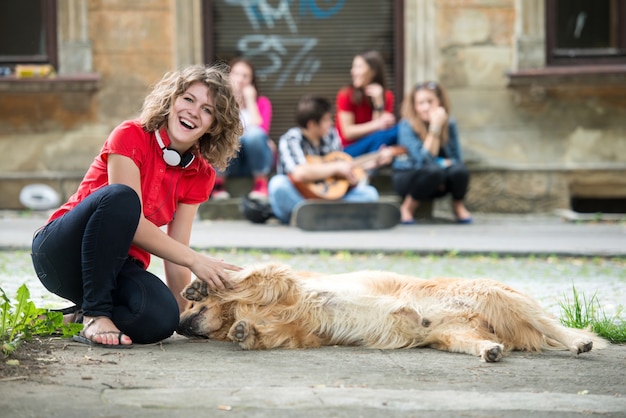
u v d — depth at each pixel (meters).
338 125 11.80
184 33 12.55
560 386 3.67
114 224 4.15
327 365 3.96
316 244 9.15
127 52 12.55
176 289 4.70
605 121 12.62
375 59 11.62
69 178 12.44
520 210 12.55
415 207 11.54
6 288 6.21
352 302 4.41
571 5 12.87
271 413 3.13
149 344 4.34
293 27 12.92
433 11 12.55
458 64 12.62
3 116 12.42
